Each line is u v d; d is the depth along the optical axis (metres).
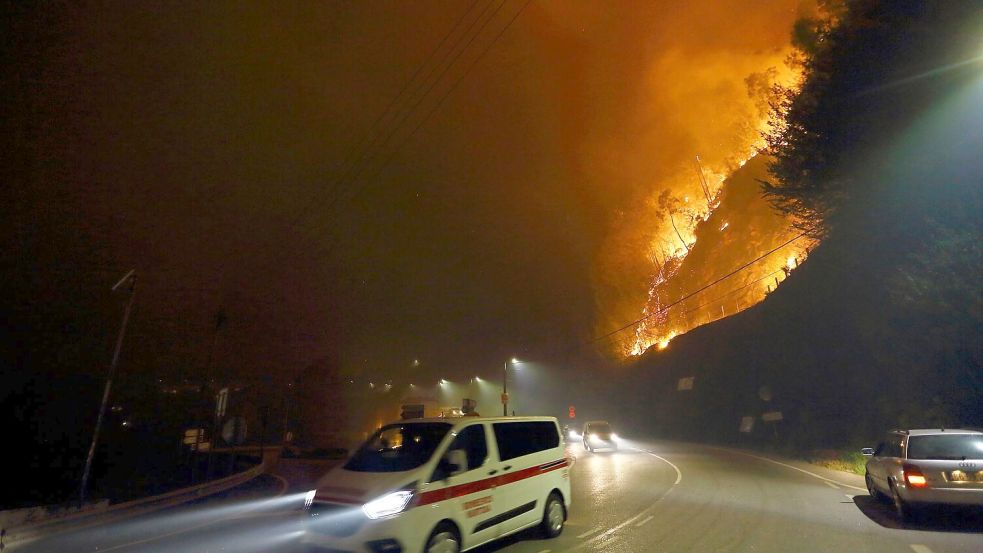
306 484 22.03
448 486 7.67
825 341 34.34
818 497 13.65
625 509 12.37
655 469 21.69
